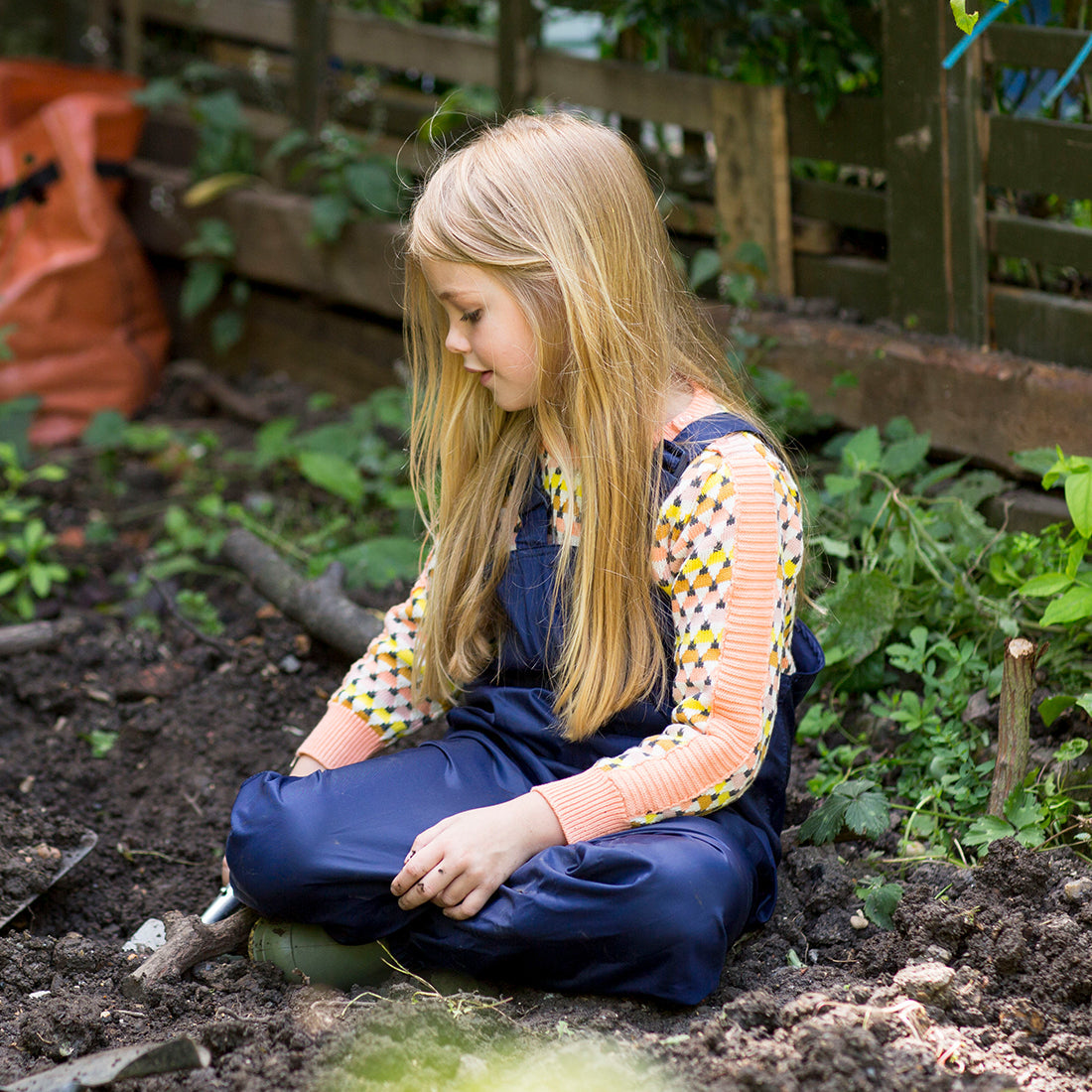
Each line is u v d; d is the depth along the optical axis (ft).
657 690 5.61
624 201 5.56
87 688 8.45
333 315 13.56
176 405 13.94
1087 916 5.34
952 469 7.93
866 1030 4.73
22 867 6.21
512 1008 5.28
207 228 13.83
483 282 5.38
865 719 7.26
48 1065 5.07
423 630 6.16
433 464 6.26
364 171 12.48
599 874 5.10
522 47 11.19
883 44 8.60
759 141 9.57
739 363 8.54
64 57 16.01
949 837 6.33
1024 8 8.22
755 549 5.30
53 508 11.59
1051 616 6.22
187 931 5.67
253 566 9.02
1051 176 7.95
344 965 5.61
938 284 8.64
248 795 5.63
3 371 13.15
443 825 5.30
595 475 5.44
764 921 5.84
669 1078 4.60
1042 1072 4.74
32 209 13.42
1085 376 7.78
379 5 13.26
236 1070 4.77
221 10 14.21
